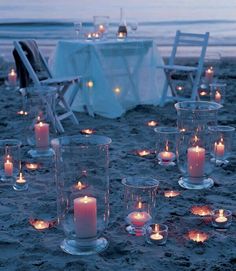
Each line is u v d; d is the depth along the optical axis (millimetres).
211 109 3898
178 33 6820
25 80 5824
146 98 6738
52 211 3408
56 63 6250
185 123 3797
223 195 3666
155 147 4902
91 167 2812
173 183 3916
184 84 8391
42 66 6031
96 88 6113
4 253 2846
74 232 2803
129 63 6414
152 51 6695
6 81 8648
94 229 2787
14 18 21406
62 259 2756
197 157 3738
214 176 4055
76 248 2824
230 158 4500
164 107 6676
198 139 3785
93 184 2828
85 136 2900
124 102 6445
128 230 3068
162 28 19391
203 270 2625
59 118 5539
